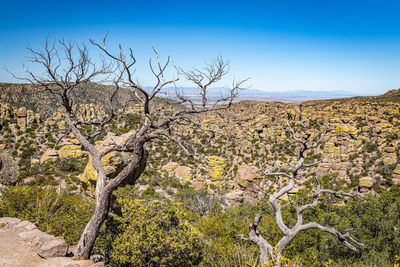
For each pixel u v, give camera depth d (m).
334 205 18.97
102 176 8.44
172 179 47.34
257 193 38.97
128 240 8.82
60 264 6.66
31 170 41.84
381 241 14.23
